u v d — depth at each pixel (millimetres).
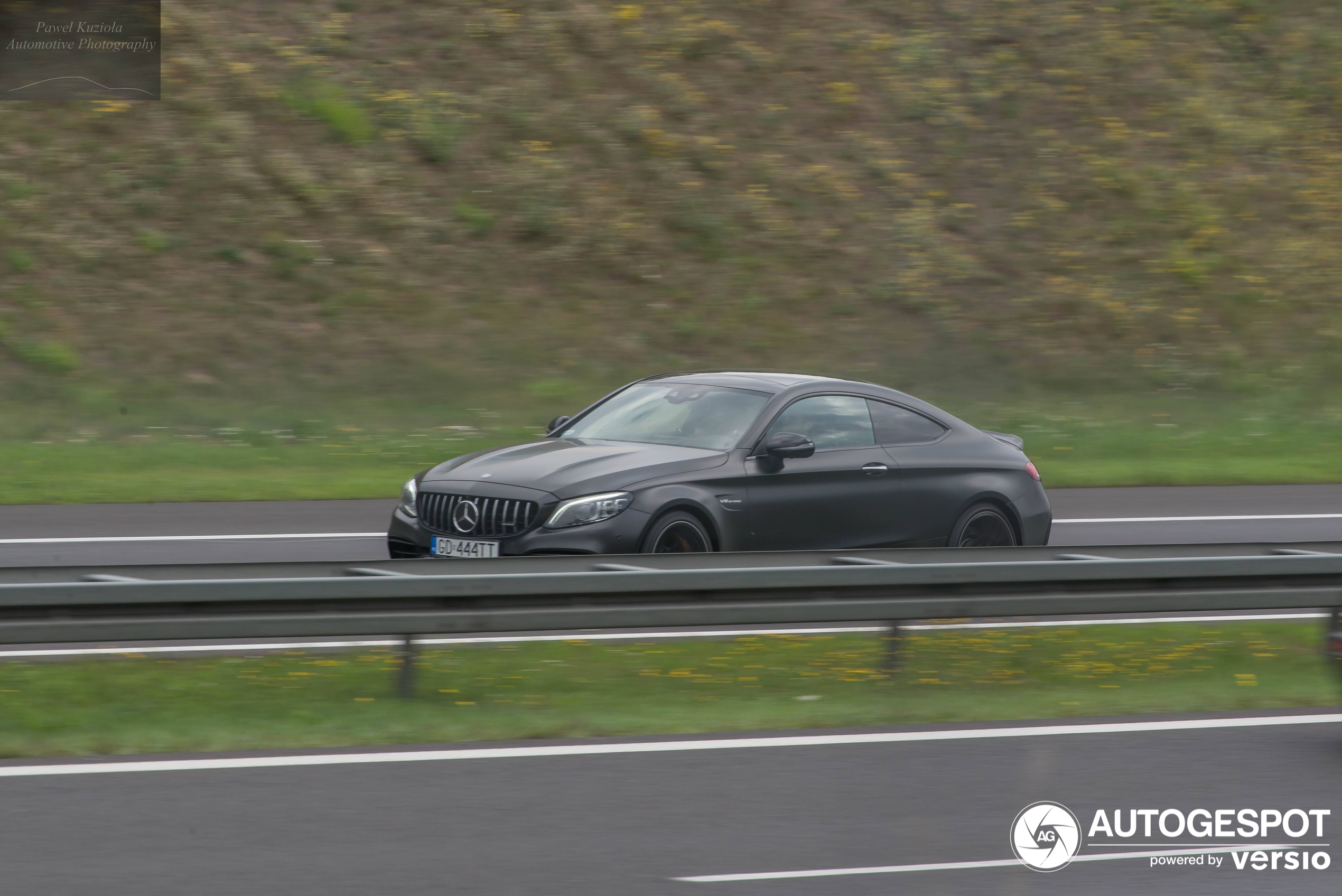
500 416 60844
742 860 15289
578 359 66500
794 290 73375
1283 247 82000
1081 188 82750
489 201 73938
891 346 71062
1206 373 72062
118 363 61281
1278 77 92625
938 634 28438
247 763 18391
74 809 16406
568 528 26453
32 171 69250
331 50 78875
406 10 82125
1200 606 25406
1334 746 20312
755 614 23266
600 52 82562
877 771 18641
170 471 49562
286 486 47438
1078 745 20109
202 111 73750
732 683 24359
